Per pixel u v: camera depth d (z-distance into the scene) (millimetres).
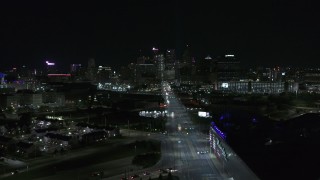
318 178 85750
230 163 136500
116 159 184250
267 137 127562
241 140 133375
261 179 90188
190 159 181125
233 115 199750
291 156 101375
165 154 192875
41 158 188500
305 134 120188
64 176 156500
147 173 157250
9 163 179625
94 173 158000
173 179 146250
